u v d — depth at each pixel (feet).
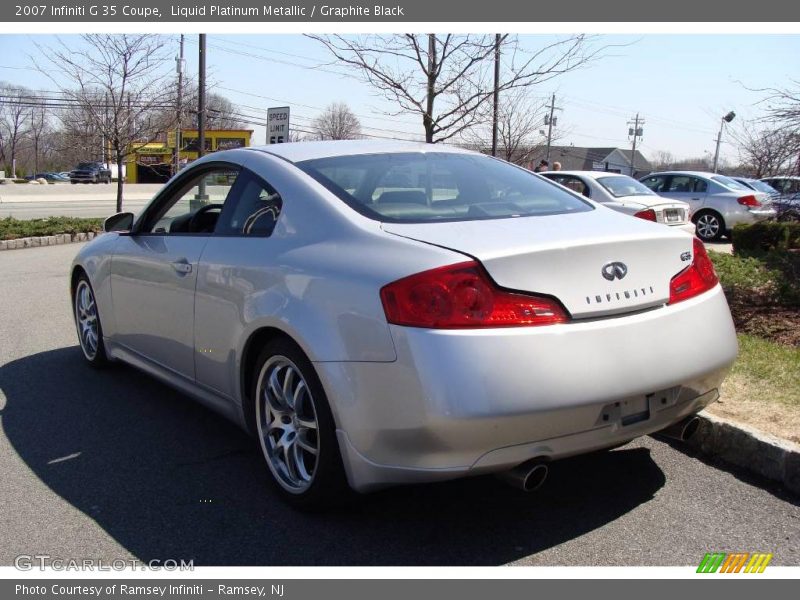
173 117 61.26
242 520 11.40
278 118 39.29
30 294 30.45
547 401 9.33
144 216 16.42
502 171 13.88
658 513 11.45
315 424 11.00
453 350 9.23
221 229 13.55
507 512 11.58
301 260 11.22
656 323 10.32
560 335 9.54
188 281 13.79
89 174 192.65
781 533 10.82
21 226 54.70
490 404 9.12
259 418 12.22
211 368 13.35
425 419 9.28
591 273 10.01
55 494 12.32
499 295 9.46
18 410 16.31
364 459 10.04
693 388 10.74
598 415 9.77
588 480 12.64
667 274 10.82
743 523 11.11
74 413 16.14
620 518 11.33
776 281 22.98
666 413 10.59
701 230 56.13
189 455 13.88
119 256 16.69
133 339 16.49
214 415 16.03
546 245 9.82
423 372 9.29
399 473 9.77
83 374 19.03
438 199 12.20
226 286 12.63
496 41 26.50
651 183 59.57
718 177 57.21
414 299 9.53
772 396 14.71
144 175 162.09
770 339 19.60
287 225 12.01
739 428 12.96
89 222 60.13
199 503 11.96
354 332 10.02
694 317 10.78
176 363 14.73
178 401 16.96
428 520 11.35
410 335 9.45
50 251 47.50
